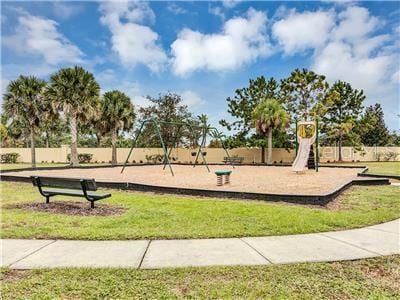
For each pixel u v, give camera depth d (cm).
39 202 740
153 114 2856
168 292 288
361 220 564
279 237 463
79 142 4256
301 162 1720
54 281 310
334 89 2977
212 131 2609
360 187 1038
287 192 845
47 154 3073
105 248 411
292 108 2886
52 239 450
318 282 309
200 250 404
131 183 964
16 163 3008
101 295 282
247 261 365
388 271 339
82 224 533
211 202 745
